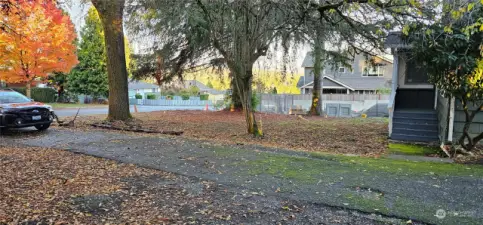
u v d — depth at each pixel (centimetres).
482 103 693
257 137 973
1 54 1557
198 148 737
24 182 464
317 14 996
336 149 809
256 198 404
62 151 691
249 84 973
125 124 1208
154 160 610
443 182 479
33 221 328
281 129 1177
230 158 635
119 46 1257
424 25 678
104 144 772
